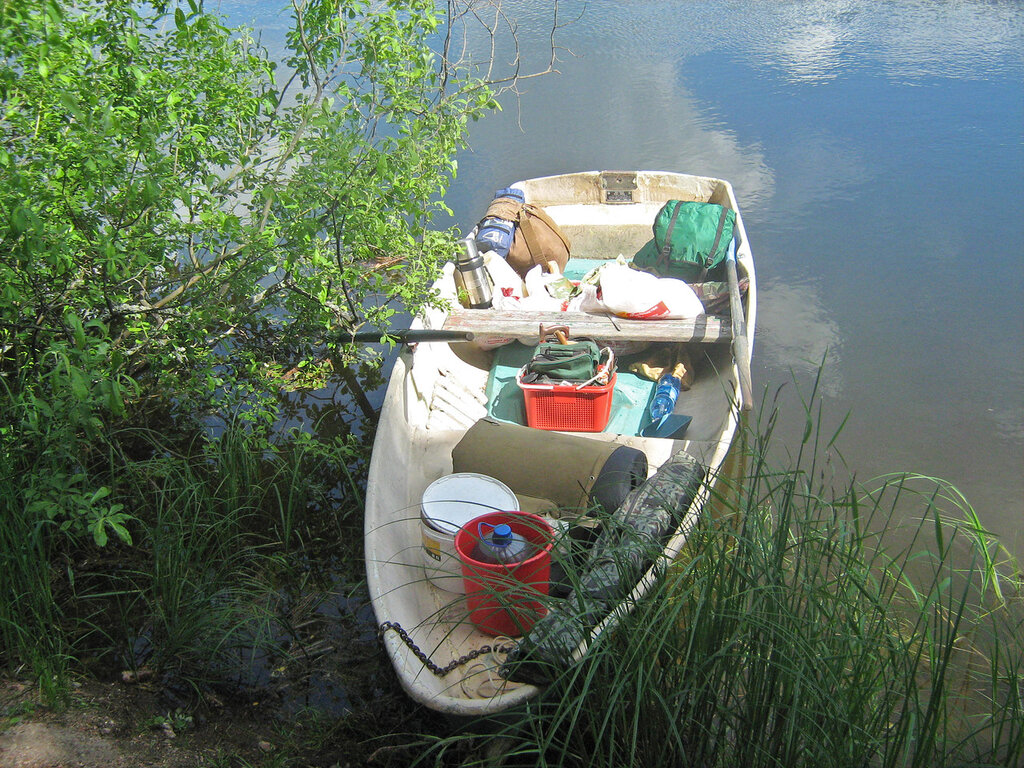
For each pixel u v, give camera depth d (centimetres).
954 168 803
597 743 254
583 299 538
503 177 834
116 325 465
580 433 454
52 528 376
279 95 533
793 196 770
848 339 570
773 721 262
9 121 365
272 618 361
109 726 290
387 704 324
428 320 517
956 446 469
